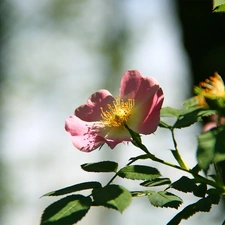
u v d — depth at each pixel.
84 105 4.29
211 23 9.27
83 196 3.42
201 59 9.23
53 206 3.35
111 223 22.97
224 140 3.18
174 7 9.82
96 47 31.75
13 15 28.53
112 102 4.27
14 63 28.83
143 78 4.19
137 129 4.06
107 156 24.58
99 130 4.18
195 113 4.25
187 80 9.41
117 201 3.34
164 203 3.58
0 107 28.22
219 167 4.29
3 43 28.33
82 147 4.13
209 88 4.45
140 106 4.13
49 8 31.05
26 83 29.31
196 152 3.17
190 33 9.38
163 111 4.37
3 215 25.62
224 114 4.25
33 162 27.34
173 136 4.16
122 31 31.22
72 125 4.20
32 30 29.98
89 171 3.87
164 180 3.83
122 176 3.68
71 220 3.24
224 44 9.16
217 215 7.79
